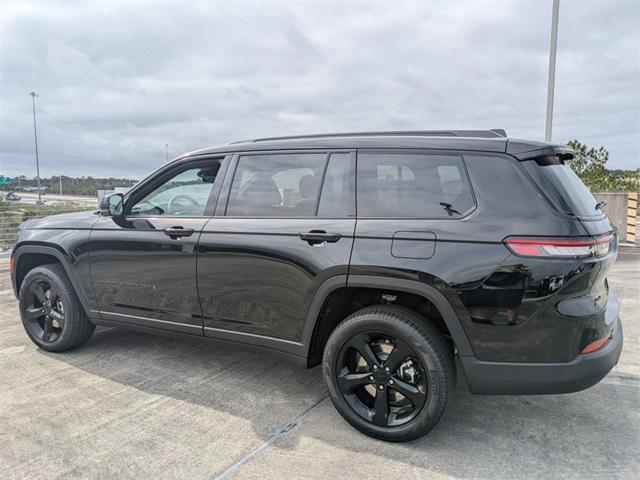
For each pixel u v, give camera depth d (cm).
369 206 272
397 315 256
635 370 362
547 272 224
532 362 232
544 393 234
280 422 286
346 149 288
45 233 395
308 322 284
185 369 367
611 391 328
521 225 231
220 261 311
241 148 327
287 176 303
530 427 280
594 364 230
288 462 245
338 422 287
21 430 276
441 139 265
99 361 383
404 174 267
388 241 257
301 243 282
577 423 285
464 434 273
